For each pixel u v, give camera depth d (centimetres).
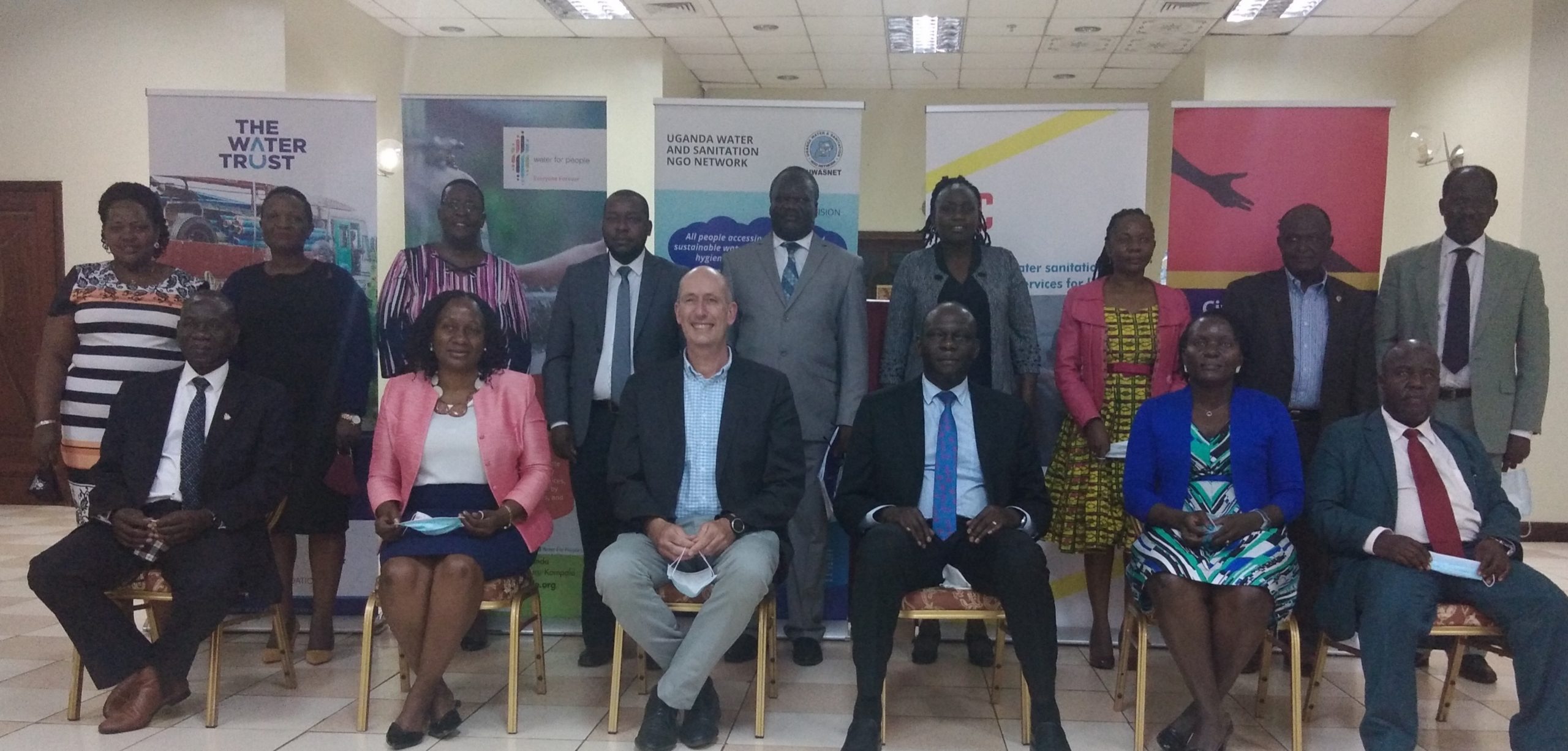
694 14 710
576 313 324
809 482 330
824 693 308
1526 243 566
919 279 329
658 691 260
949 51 799
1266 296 316
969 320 280
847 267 333
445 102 361
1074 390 317
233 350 311
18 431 641
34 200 632
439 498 283
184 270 348
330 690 306
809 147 362
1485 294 313
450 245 347
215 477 283
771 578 266
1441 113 674
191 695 301
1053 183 358
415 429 284
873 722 252
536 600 300
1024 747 264
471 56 782
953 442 284
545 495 290
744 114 361
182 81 620
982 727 279
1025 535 267
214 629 272
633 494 278
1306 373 315
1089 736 273
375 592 276
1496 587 252
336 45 677
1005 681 322
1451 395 318
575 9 704
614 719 272
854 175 362
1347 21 691
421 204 363
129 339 304
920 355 320
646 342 322
